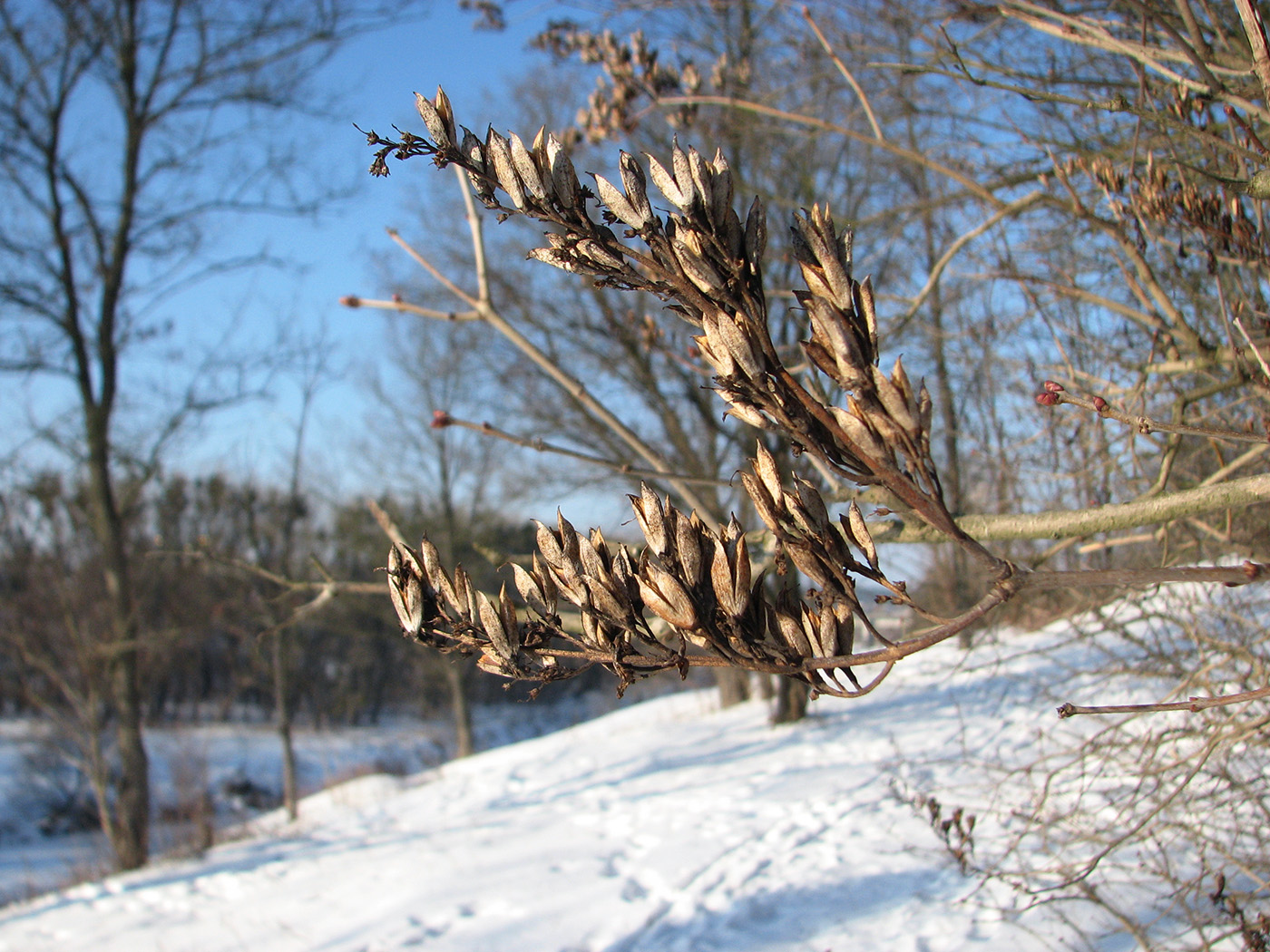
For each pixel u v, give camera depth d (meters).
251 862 10.67
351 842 10.95
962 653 7.64
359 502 23.84
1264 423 3.43
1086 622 5.46
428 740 35.06
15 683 14.71
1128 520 2.19
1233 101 2.64
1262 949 3.72
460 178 2.94
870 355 1.27
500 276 15.70
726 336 1.27
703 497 5.50
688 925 6.66
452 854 9.27
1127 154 4.06
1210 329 4.46
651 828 9.09
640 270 1.41
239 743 32.25
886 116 5.60
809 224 1.28
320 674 37.06
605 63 5.14
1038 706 7.35
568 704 44.59
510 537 25.98
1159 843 4.39
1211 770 4.58
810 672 1.41
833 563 1.35
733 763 11.47
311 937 7.73
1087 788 5.06
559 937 6.85
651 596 1.40
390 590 1.58
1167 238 4.70
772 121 8.31
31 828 21.23
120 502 14.59
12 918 10.19
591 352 14.43
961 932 5.37
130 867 12.82
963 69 3.84
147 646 13.56
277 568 18.42
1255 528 4.80
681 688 24.09
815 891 6.65
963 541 1.29
